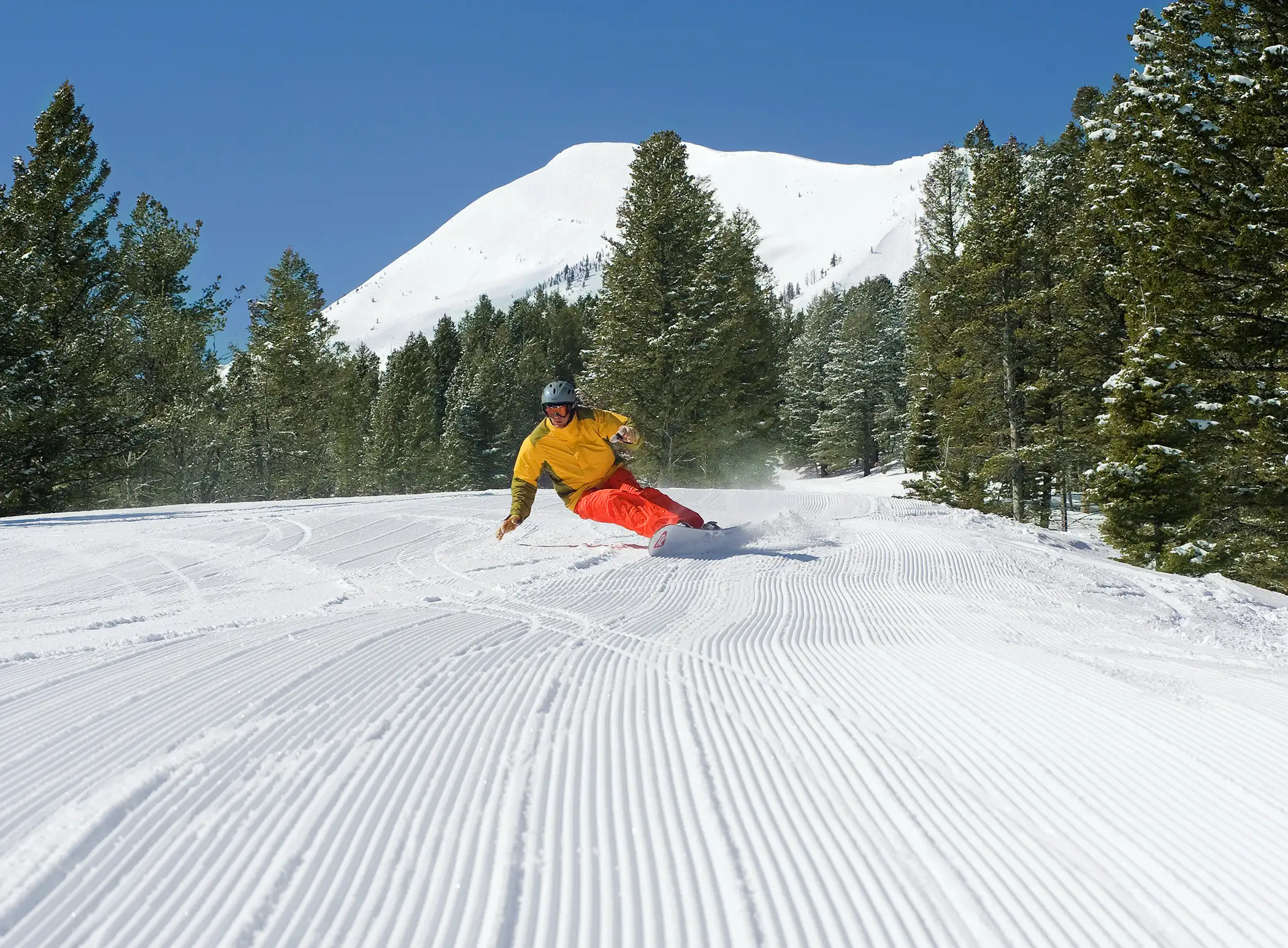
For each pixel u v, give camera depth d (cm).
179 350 3272
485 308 8619
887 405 5906
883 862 182
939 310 3131
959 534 866
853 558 699
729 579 591
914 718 281
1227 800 215
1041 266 2753
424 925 153
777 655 374
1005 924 159
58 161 2766
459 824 192
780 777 227
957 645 400
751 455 3594
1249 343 1468
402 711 273
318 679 310
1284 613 671
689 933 152
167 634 392
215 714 267
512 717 271
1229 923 161
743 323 3325
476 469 5484
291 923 152
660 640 397
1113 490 1608
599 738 254
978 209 2872
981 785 225
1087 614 544
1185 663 382
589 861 178
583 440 732
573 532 813
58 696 288
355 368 5422
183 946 145
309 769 223
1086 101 3111
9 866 170
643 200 3328
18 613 497
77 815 193
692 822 197
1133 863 184
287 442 4053
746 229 3912
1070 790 222
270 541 783
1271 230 1367
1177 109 1485
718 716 280
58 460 2602
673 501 757
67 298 2745
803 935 153
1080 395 2567
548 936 150
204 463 3675
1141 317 1684
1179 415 1548
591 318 6544
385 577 595
